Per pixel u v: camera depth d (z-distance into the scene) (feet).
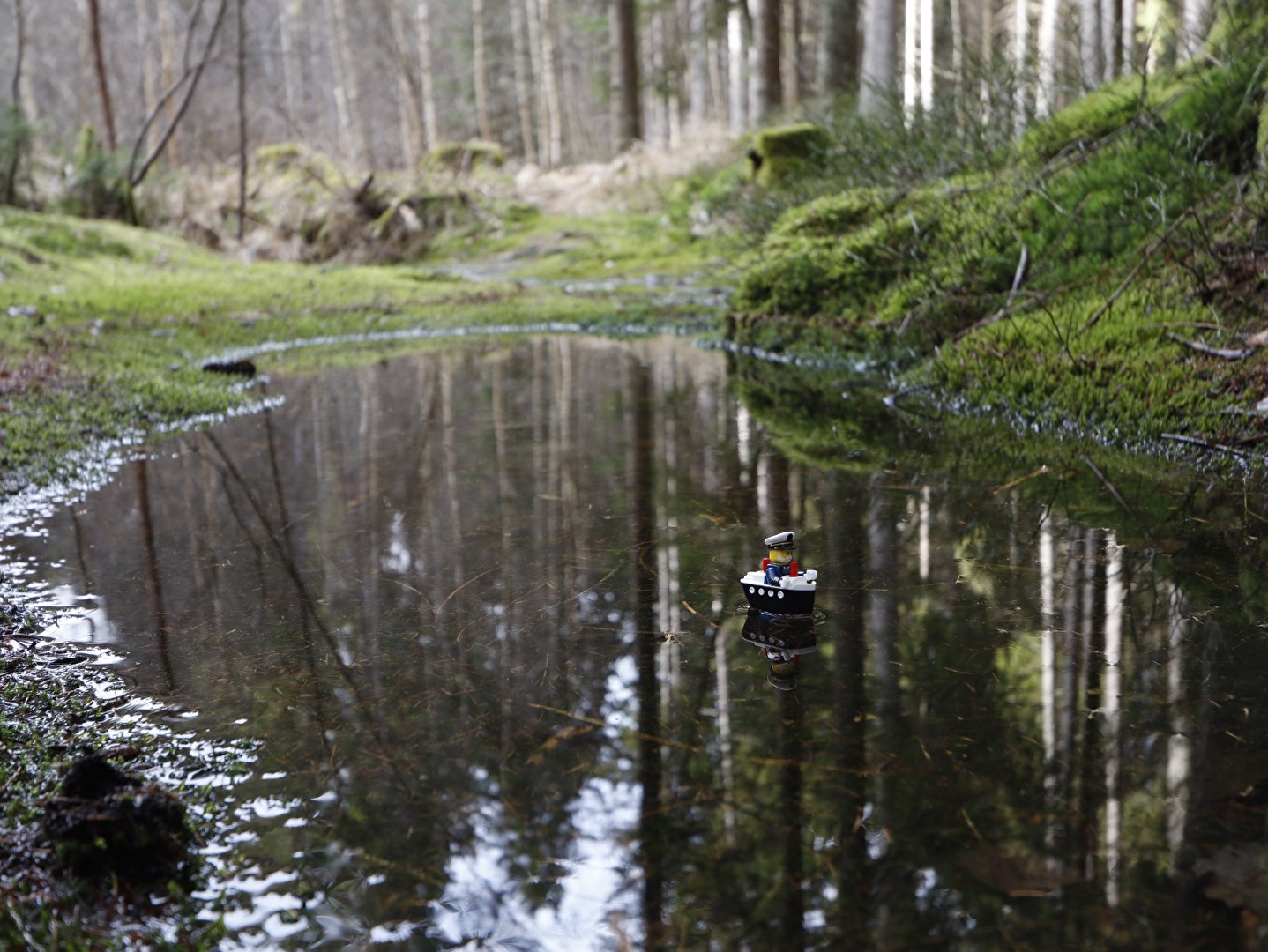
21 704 8.45
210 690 8.66
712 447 17.22
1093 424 17.10
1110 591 10.16
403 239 70.49
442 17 165.48
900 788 6.83
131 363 25.13
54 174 61.82
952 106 30.76
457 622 9.95
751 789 6.89
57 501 14.94
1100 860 6.02
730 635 9.44
